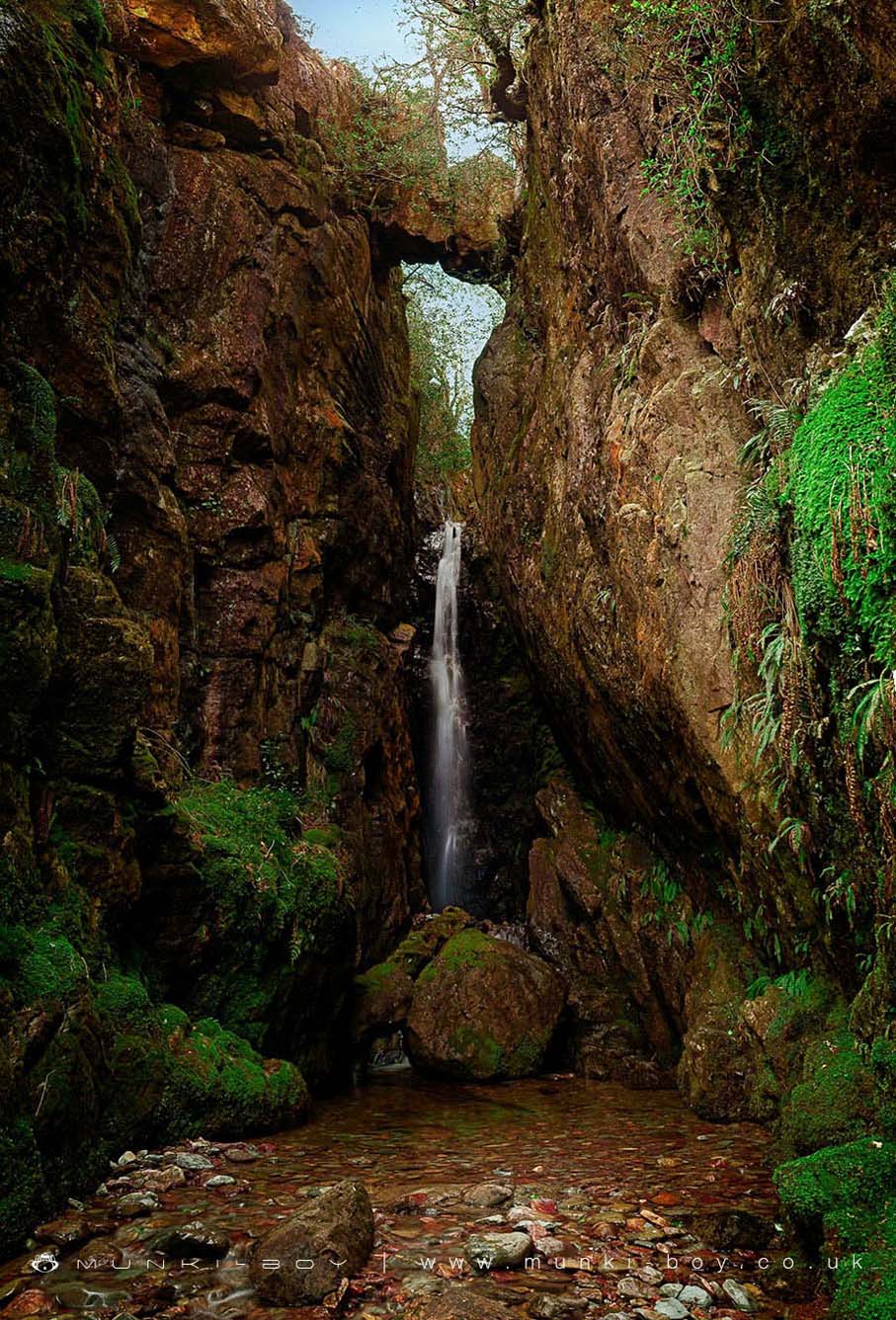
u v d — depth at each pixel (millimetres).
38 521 5238
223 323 8898
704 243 6137
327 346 10836
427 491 16625
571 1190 4480
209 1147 5285
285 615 9773
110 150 7156
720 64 4738
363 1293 3293
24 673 4734
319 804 9656
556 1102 7172
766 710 4699
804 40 3965
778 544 4609
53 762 5352
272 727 9398
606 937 8953
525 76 9508
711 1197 4289
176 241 8578
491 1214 4078
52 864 5109
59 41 6441
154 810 6129
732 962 6777
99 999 5109
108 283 7066
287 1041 7277
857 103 3801
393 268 14203
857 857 4324
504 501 10688
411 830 12336
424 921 11445
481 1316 2916
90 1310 3186
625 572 6805
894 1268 2854
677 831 7688
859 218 4242
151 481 7672
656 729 6965
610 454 7195
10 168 5652
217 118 9422
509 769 13594
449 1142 5691
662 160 6336
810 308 4785
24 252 5906
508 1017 8438
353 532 11266
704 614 5855
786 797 5129
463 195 12531
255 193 9570
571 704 9531
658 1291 3258
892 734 3395
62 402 6492
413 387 15984
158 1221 4023
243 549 8969
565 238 8969
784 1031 5414
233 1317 3139
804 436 4031
